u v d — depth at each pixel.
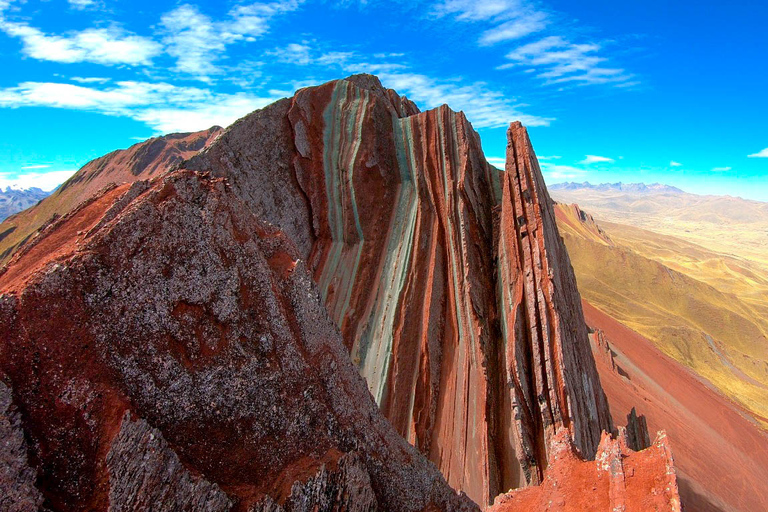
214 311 10.86
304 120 31.59
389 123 33.56
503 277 27.83
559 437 17.47
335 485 11.27
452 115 32.19
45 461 7.98
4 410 7.66
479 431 23.59
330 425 12.17
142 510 8.32
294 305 12.77
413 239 29.91
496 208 31.55
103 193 11.89
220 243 11.41
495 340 26.97
